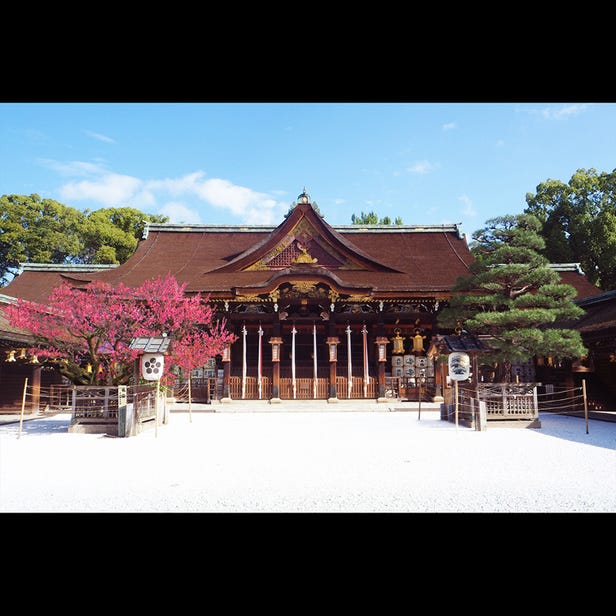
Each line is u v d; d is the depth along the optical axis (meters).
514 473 8.87
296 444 12.69
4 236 45.47
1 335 18.42
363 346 27.58
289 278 24.84
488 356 17.23
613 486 7.87
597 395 21.77
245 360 25.92
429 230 34.94
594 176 42.72
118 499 7.17
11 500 7.13
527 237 17.38
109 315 16.28
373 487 7.82
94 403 15.73
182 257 31.89
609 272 41.16
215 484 8.07
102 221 52.28
